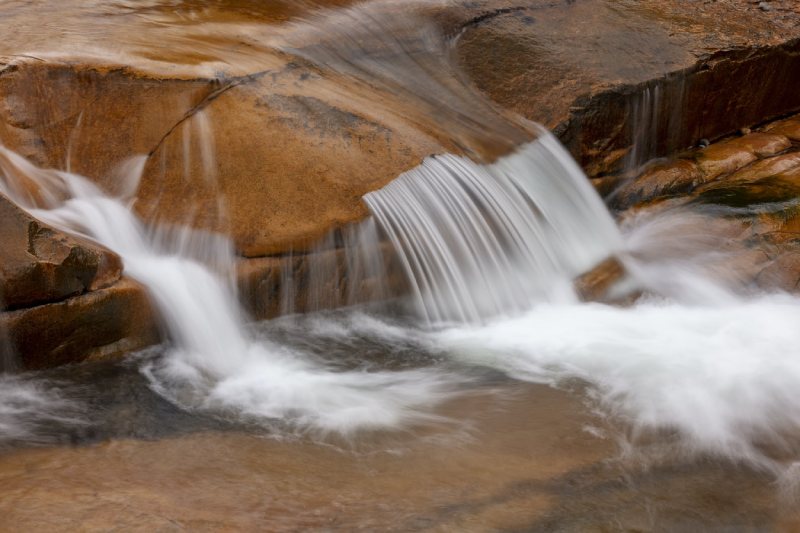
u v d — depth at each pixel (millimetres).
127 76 6496
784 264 7383
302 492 4312
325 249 6488
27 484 4281
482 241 7078
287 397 5469
